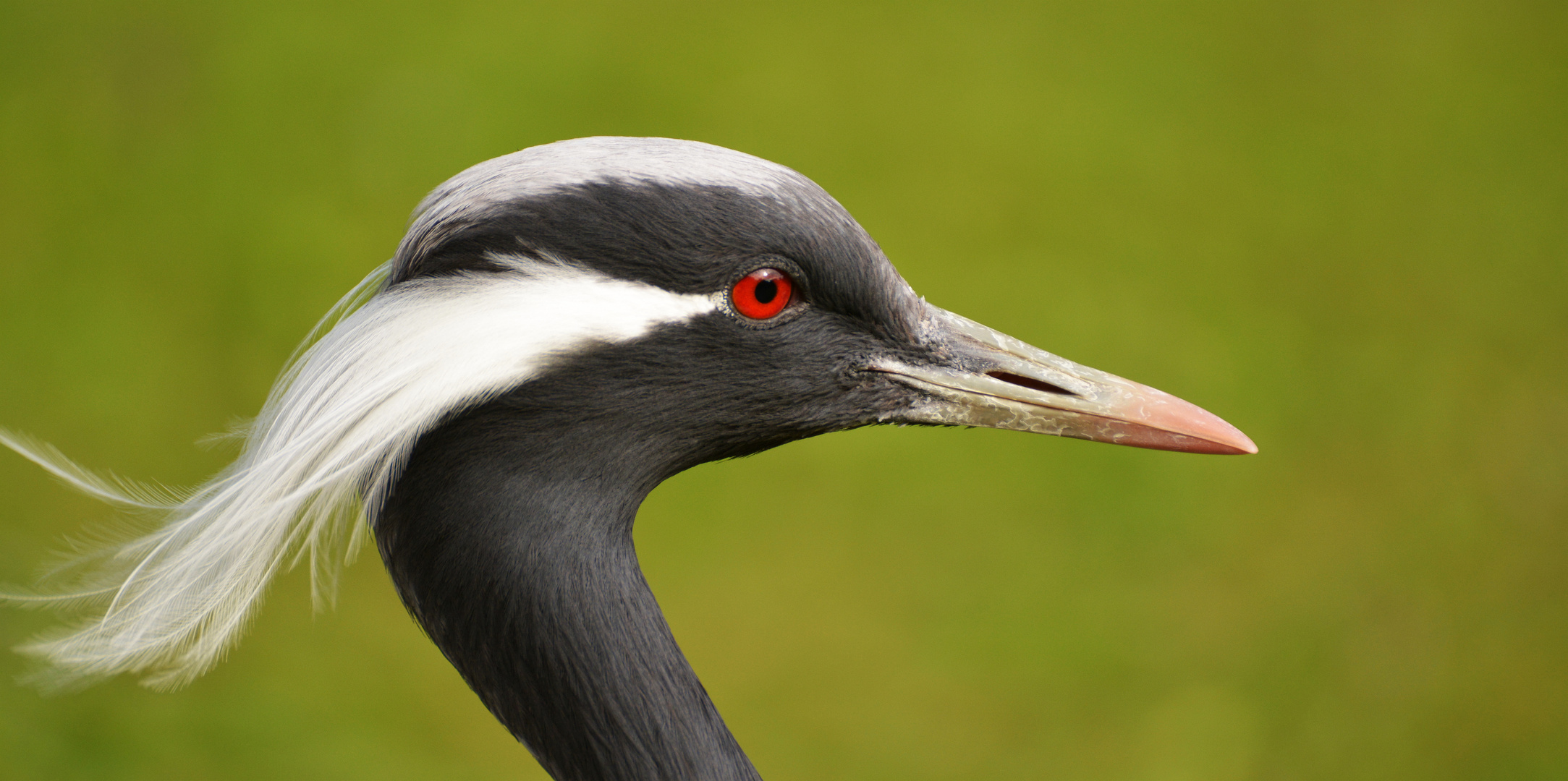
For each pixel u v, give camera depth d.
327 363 2.95
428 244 2.95
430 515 2.95
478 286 2.95
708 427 2.96
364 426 2.95
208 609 2.96
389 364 2.95
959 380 2.98
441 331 2.95
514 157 2.95
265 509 2.95
